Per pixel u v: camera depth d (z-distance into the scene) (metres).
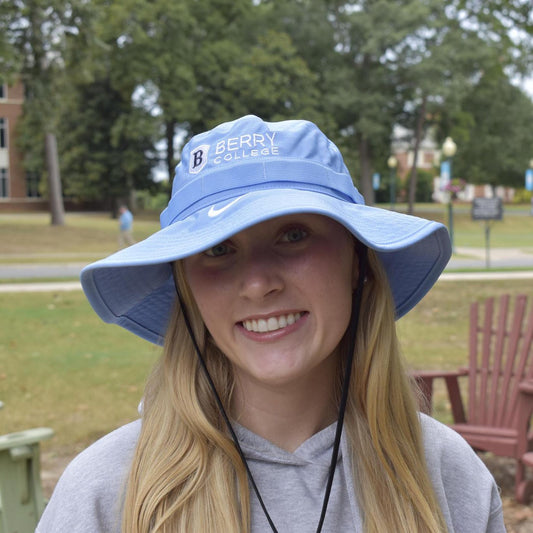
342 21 37.03
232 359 1.17
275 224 1.12
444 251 1.28
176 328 1.28
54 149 31.25
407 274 1.39
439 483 1.25
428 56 35.66
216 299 1.14
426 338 8.14
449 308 10.16
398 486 1.20
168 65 34.25
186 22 33.62
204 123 36.59
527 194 71.50
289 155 1.14
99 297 1.26
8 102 47.00
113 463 1.18
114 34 33.09
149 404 1.26
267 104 36.03
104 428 5.09
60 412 5.46
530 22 9.66
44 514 1.18
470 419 4.30
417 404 1.38
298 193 1.07
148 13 32.88
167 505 1.12
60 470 4.34
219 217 1.06
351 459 1.22
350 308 1.20
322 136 1.21
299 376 1.15
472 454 1.34
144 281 1.30
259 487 1.17
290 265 1.12
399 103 38.91
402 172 67.19
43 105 24.55
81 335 8.55
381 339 1.27
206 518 1.11
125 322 1.38
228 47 35.59
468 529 1.26
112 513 1.13
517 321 4.38
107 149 40.06
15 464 2.42
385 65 36.72
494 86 40.44
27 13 21.72
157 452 1.16
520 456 3.83
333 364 1.29
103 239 26.52
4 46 20.92
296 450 1.22
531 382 3.89
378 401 1.24
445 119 40.81
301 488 1.18
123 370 6.79
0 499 2.39
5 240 24.89
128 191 41.12
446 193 19.25
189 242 1.04
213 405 1.23
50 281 14.40
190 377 1.24
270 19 38.19
